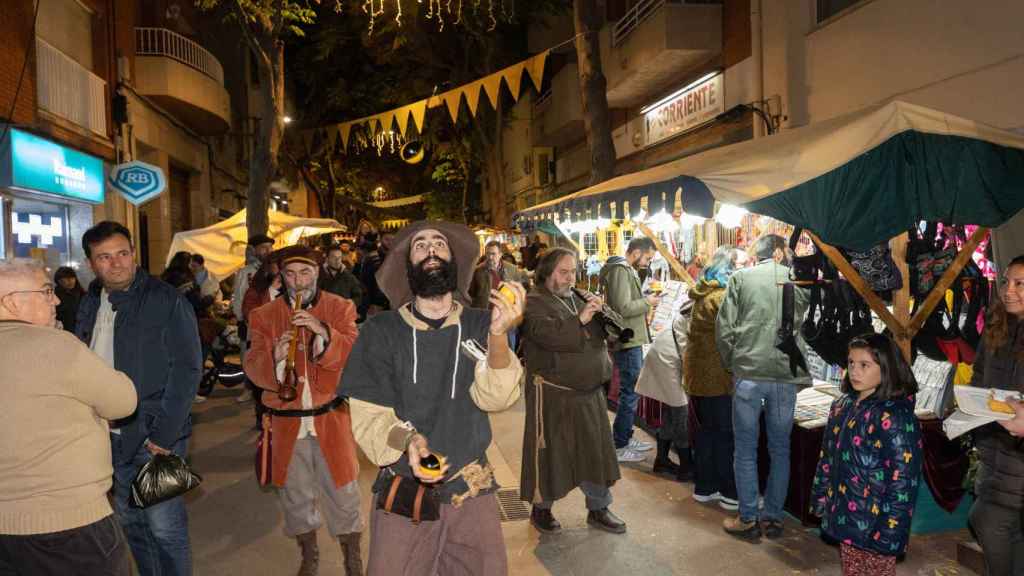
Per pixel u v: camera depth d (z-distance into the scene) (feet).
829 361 14.23
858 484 10.64
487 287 30.83
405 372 7.77
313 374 12.00
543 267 14.60
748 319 14.16
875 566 10.69
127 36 43.47
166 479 10.09
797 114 31.27
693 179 13.92
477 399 7.61
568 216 19.42
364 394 7.75
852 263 13.92
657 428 21.79
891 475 10.39
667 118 44.83
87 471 8.15
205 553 14.29
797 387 14.16
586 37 34.09
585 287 30.50
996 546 10.30
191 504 17.03
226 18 43.83
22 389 7.79
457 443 7.84
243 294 25.88
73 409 8.09
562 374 14.34
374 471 19.29
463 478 7.83
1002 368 10.25
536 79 32.27
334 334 11.67
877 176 12.52
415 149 73.41
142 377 10.48
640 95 48.34
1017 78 20.34
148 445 10.53
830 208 12.73
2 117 29.01
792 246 14.43
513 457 20.22
